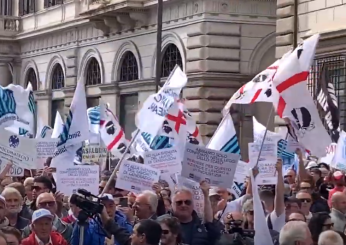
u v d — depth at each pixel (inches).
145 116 619.2
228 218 471.8
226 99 1457.9
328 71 1057.5
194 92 1456.7
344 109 1027.3
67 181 593.6
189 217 468.8
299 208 535.2
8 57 2144.4
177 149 635.5
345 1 1033.5
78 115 605.0
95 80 1811.0
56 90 1962.4
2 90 688.4
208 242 465.4
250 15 1472.7
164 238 413.4
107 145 837.8
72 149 603.5
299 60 530.0
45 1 2018.9
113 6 1621.6
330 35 1043.9
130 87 1647.4
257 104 1429.6
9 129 716.7
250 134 1434.5
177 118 673.6
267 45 1487.5
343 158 714.8
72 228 503.2
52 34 1974.7
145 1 1581.0
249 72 1475.1
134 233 398.3
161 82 1541.6
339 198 534.3
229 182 546.0
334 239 380.5
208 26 1444.4
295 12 1116.5
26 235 487.2
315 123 533.6
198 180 547.8
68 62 1899.6
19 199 518.6
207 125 1446.9
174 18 1520.7
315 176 740.0
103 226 448.5
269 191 550.3
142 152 703.7
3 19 2126.0
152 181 597.9
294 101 532.4
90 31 1818.4
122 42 1686.8
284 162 730.8
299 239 386.0
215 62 1449.3
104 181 655.8
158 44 1223.5
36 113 2044.8
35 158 659.4
